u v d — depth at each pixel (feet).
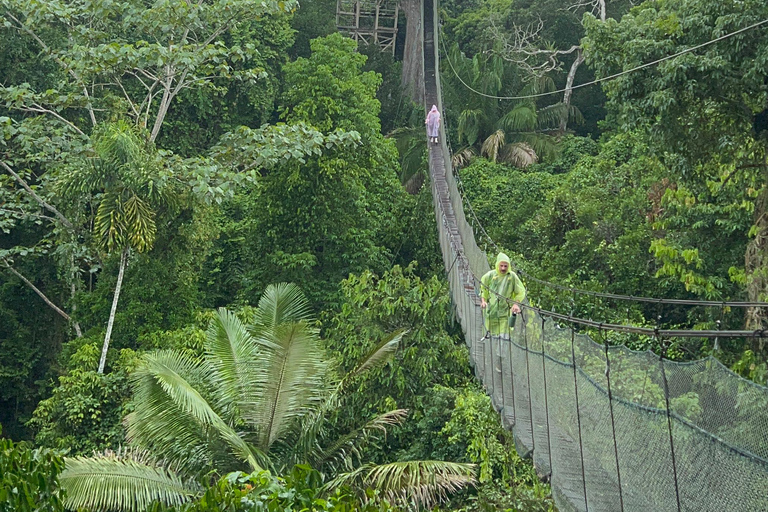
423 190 97.19
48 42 90.33
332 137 80.18
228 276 98.99
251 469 42.86
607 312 62.49
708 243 56.95
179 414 43.14
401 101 137.39
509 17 141.69
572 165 114.52
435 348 61.16
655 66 47.09
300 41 136.67
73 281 89.76
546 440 27.76
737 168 46.93
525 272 71.41
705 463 17.49
